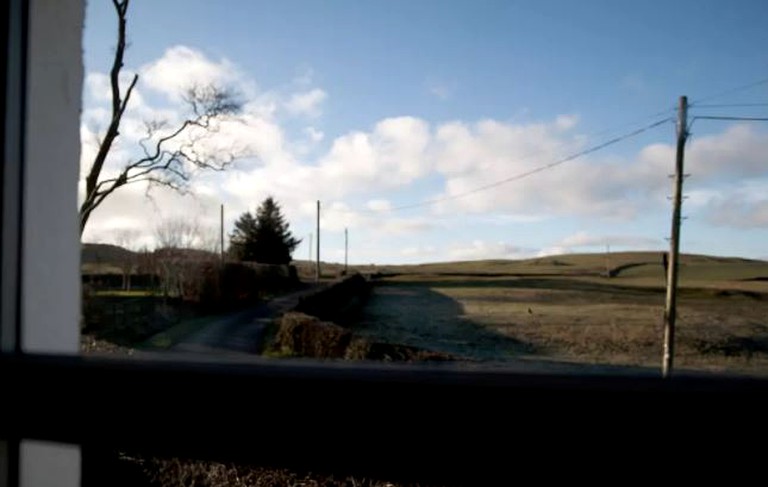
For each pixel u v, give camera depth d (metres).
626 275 72.56
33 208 1.13
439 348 19.47
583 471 0.63
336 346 12.96
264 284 34.81
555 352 19.91
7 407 0.84
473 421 0.66
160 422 0.77
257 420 0.73
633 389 0.62
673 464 0.60
